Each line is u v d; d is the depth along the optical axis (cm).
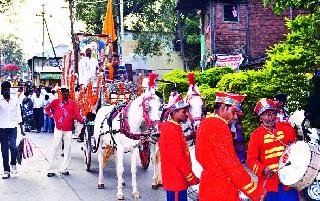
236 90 1134
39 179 1041
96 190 933
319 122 773
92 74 1355
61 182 1011
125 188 949
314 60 991
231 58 2009
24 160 1286
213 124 466
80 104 1320
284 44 1089
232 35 2114
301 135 781
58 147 1080
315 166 529
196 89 866
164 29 3356
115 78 1283
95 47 1459
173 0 3281
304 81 1002
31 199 856
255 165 560
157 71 3603
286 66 1007
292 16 2109
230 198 460
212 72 1521
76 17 3206
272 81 1066
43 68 4194
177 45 3494
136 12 3322
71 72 1512
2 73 7688
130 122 839
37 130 2061
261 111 576
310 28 848
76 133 1442
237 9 2117
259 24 2120
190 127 836
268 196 579
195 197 718
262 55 2106
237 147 1119
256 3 2119
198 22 3203
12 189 940
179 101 574
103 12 3167
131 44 3516
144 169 1159
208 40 2239
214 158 461
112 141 900
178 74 1501
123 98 1140
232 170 450
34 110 2053
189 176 561
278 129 586
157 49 3381
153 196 880
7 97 1049
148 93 820
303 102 995
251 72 1163
